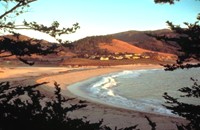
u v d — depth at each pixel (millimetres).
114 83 81250
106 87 69750
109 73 125125
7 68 113375
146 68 177250
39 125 3873
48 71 115625
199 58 4156
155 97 51938
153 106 39875
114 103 42312
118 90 63844
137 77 107125
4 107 3980
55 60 189750
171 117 29891
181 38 4156
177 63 4254
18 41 4242
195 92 4637
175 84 81000
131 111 33438
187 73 131625
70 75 100438
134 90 64562
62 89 58094
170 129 24484
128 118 28906
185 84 80812
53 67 158375
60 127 3961
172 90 65000
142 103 43281
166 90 65188
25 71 107500
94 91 59719
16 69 113562
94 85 73188
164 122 27203
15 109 3988
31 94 4305
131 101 45781
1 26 4398
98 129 4242
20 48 4199
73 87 65312
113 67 176625
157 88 69812
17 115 3928
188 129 4391
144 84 80375
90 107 34281
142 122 27188
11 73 94438
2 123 3816
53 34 4539
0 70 98875
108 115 30047
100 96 51406
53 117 4113
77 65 185250
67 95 49156
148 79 98125
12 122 3820
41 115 4047
